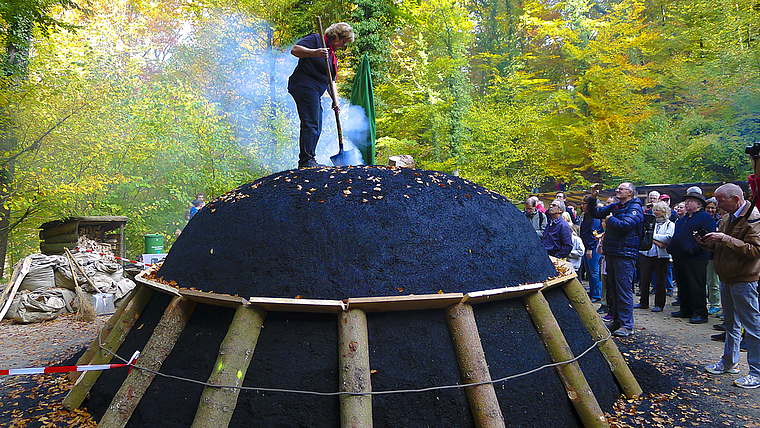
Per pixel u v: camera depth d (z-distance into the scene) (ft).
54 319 24.03
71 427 10.16
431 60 65.41
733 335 13.64
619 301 18.12
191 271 10.80
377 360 8.93
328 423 8.54
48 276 25.41
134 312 11.53
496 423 8.77
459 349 9.27
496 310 10.28
